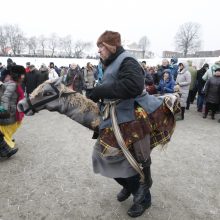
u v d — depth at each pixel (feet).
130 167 9.27
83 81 35.40
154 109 9.57
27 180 13.94
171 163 16.49
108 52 9.11
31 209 11.49
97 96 8.88
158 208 11.61
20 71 16.11
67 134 22.39
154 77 36.58
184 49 143.23
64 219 10.87
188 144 20.40
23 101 9.50
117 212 11.27
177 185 13.70
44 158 16.90
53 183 13.66
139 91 8.54
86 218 10.92
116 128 8.91
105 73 9.15
